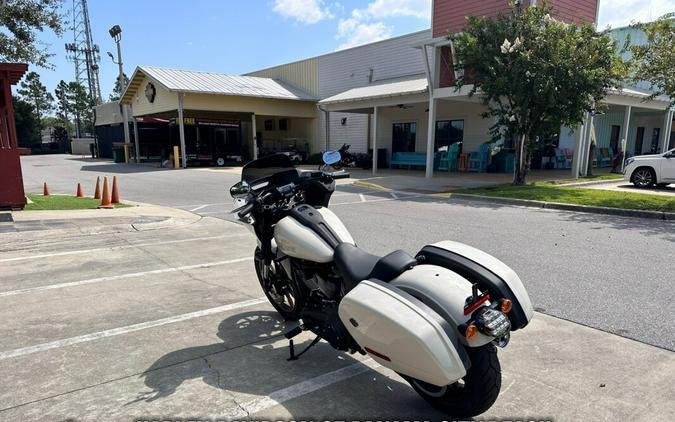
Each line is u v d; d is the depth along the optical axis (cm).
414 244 769
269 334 422
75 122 7956
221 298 515
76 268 636
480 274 299
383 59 2759
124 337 412
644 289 530
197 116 3306
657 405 309
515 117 1467
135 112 3303
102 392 322
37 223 940
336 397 321
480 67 1438
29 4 1284
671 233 832
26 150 1090
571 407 307
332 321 332
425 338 250
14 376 343
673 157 1495
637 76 1245
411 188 1579
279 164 431
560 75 1332
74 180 2094
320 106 2506
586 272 596
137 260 682
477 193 1359
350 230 884
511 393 324
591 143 1902
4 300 504
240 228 952
